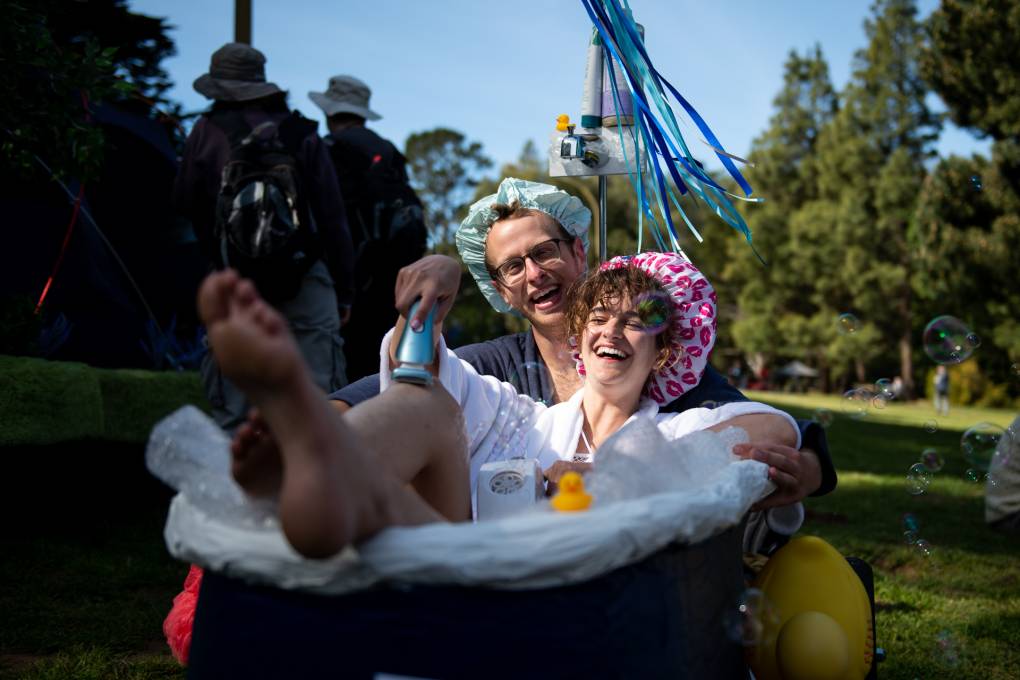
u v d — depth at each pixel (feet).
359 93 13.06
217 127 9.83
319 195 9.96
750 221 115.44
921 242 64.08
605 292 5.16
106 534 10.89
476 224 6.46
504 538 2.78
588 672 2.90
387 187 12.16
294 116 10.01
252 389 2.60
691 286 5.26
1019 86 51.88
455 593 2.77
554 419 5.37
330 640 2.78
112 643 7.45
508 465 4.49
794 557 4.74
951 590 10.37
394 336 4.46
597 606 2.93
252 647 2.84
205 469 3.02
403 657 2.75
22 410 9.55
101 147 10.31
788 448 4.66
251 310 2.54
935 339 8.63
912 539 10.25
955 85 53.88
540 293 6.11
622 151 6.62
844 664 4.26
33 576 9.20
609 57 6.65
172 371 13.96
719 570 3.99
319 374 9.91
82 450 12.47
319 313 9.92
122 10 29.60
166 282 16.70
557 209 6.16
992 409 90.12
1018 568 11.34
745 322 117.29
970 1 53.16
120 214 16.25
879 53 106.01
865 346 106.93
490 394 5.25
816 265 109.40
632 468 3.46
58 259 13.85
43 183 13.84
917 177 104.01
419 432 3.76
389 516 2.90
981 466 13.10
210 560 2.86
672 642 3.38
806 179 117.19
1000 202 59.31
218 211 9.30
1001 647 8.31
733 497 3.63
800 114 118.62
